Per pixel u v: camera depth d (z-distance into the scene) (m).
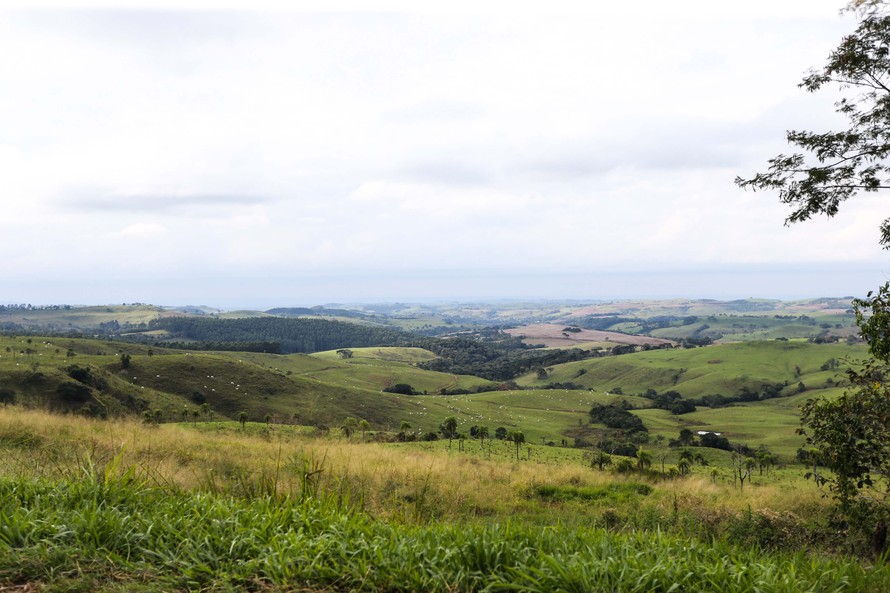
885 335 7.48
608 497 15.11
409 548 3.41
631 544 3.79
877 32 9.09
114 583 3.11
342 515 4.12
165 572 3.27
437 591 3.09
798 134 10.03
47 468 6.02
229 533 3.70
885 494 7.62
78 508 4.04
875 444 7.43
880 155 9.57
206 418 91.12
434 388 192.38
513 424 132.00
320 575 3.20
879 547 6.91
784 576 3.22
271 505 4.58
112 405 84.81
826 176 9.77
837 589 3.23
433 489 10.43
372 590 3.10
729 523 8.44
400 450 25.30
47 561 3.26
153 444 12.25
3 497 4.22
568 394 179.75
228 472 7.57
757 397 168.50
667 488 17.42
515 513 11.22
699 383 188.50
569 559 3.39
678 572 3.22
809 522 9.45
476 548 3.38
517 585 3.03
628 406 161.50
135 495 4.40
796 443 110.25
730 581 3.21
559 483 16.61
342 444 20.70
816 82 9.92
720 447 104.69
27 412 16.27
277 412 104.06
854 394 7.72
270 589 3.11
